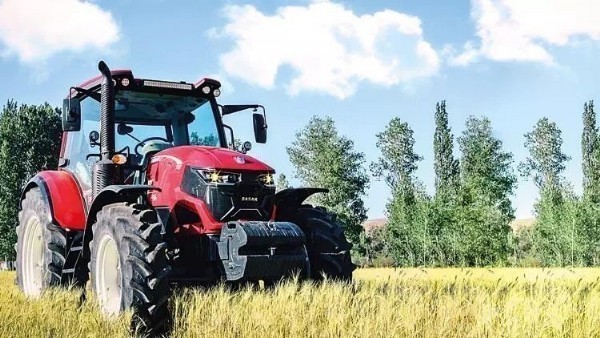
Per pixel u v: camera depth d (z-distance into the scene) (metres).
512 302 6.07
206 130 8.31
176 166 7.09
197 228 6.81
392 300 6.12
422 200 65.56
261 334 5.40
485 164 69.94
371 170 83.56
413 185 72.06
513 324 5.50
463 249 59.06
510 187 69.38
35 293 8.43
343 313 5.68
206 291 6.62
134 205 6.40
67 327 5.63
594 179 77.06
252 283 6.91
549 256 60.03
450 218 62.53
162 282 5.94
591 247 57.47
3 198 49.06
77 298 6.67
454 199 65.50
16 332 5.59
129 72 7.85
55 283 7.89
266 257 6.46
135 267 5.93
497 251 58.84
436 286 7.80
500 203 66.75
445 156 81.06
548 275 7.80
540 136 85.50
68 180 8.30
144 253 5.98
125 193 6.72
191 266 6.90
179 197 6.94
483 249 58.44
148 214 6.27
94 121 8.16
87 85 8.29
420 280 8.71
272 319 5.56
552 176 85.06
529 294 7.16
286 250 6.67
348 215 66.12
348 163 67.25
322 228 7.62
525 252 69.69
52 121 51.41
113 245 6.51
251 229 6.45
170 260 6.86
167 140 8.05
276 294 6.35
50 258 7.96
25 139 49.75
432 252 63.09
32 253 8.83
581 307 6.03
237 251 6.43
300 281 7.10
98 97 8.17
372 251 74.19
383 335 5.37
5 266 49.78
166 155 7.31
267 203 7.11
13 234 49.19
